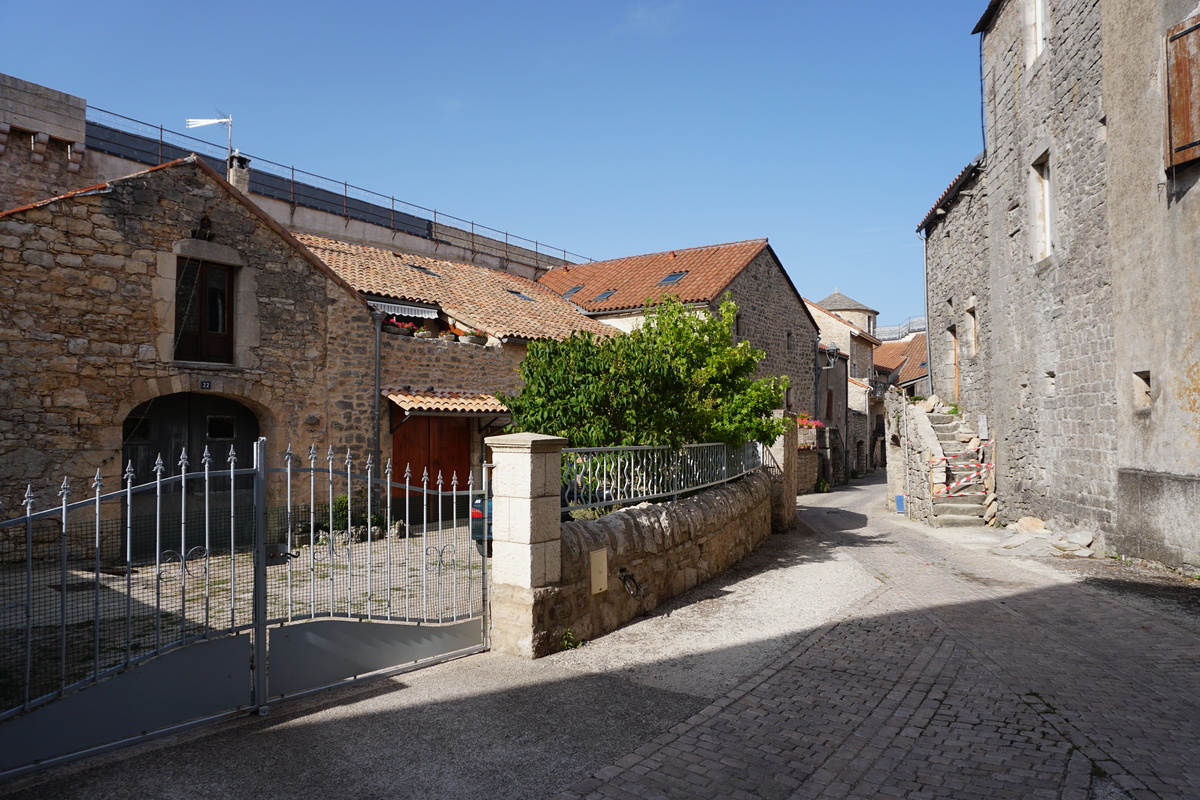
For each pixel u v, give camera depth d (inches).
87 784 142.0
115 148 701.9
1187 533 338.3
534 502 227.6
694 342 410.0
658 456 338.0
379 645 207.2
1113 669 211.9
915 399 763.4
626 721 178.1
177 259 434.3
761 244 989.8
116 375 405.4
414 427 573.6
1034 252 502.6
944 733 170.1
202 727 169.9
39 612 161.0
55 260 385.4
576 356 335.0
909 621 269.7
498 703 189.2
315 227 842.2
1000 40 557.6
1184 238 335.0
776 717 180.5
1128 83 374.3
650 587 294.4
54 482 382.0
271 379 472.4
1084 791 141.5
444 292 687.1
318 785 144.4
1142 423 373.1
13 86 591.2
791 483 593.9
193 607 215.3
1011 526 528.7
